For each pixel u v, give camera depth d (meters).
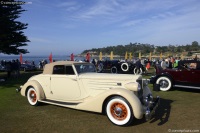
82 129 4.56
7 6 15.13
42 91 6.37
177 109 6.07
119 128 4.61
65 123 4.94
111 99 4.84
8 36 14.84
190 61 8.87
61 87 6.01
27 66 22.12
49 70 6.34
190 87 8.80
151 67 25.17
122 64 18.42
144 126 4.71
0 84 11.34
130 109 4.60
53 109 6.16
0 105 6.63
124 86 5.05
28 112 5.85
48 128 4.62
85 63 6.25
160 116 5.41
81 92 5.67
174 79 9.12
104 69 21.16
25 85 6.67
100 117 5.37
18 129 4.57
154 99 5.86
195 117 5.31
